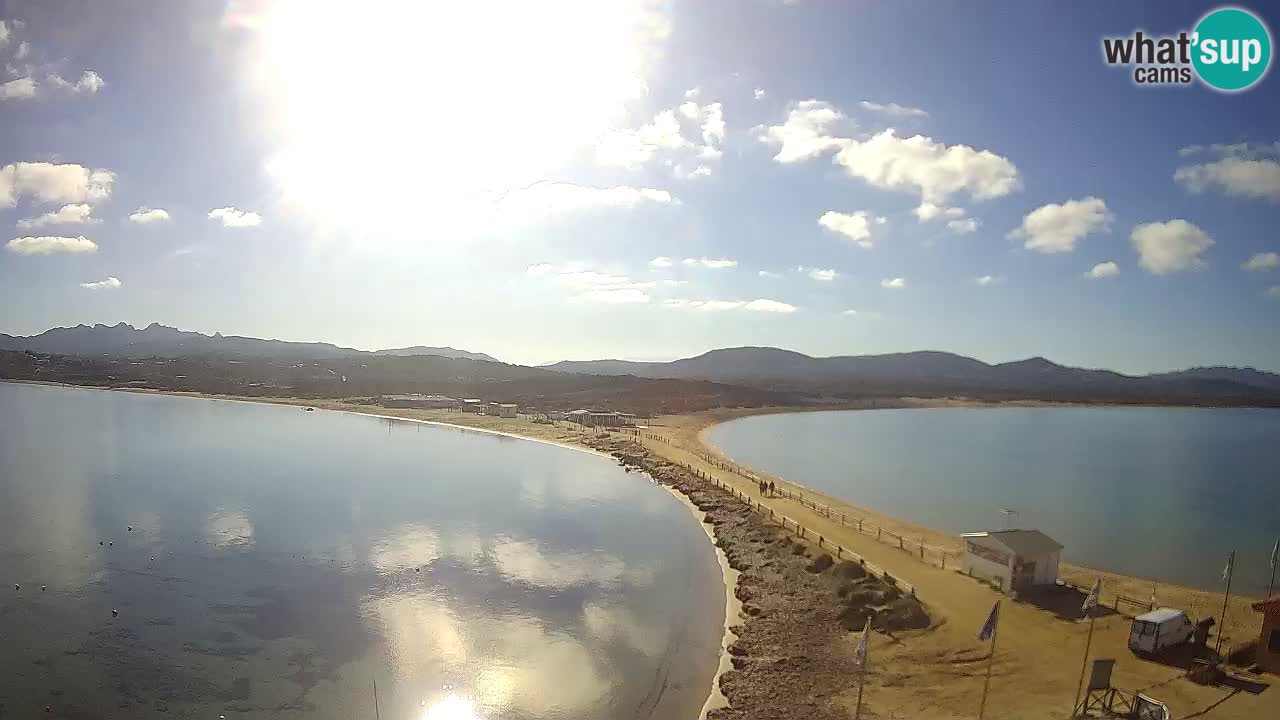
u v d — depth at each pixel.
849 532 58.19
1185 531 70.56
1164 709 25.30
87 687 31.88
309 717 29.77
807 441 159.50
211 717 29.62
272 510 66.94
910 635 35.19
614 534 60.19
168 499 71.25
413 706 30.77
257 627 38.78
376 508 68.56
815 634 36.53
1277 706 26.66
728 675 32.50
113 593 43.66
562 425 156.25
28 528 58.84
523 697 31.38
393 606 42.06
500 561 51.38
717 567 50.59
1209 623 33.53
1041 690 28.89
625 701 30.91
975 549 44.09
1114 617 37.16
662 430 161.12
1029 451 147.62
